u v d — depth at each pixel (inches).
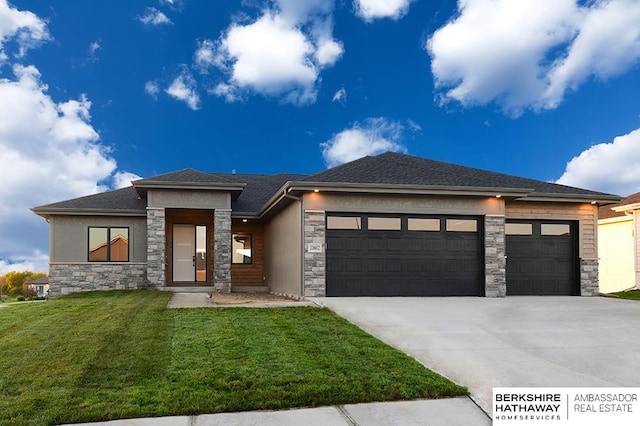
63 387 204.5
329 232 510.9
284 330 314.2
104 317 358.3
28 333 304.0
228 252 635.5
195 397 195.0
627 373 238.2
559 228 616.4
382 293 516.7
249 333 303.7
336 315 378.0
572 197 597.6
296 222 530.3
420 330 329.4
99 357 247.3
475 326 346.9
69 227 649.0
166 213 707.4
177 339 286.0
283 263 604.1
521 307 453.7
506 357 263.9
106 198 697.6
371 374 225.6
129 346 269.1
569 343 299.6
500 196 545.0
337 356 254.2
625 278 851.4
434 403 198.2
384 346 278.2
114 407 183.9
